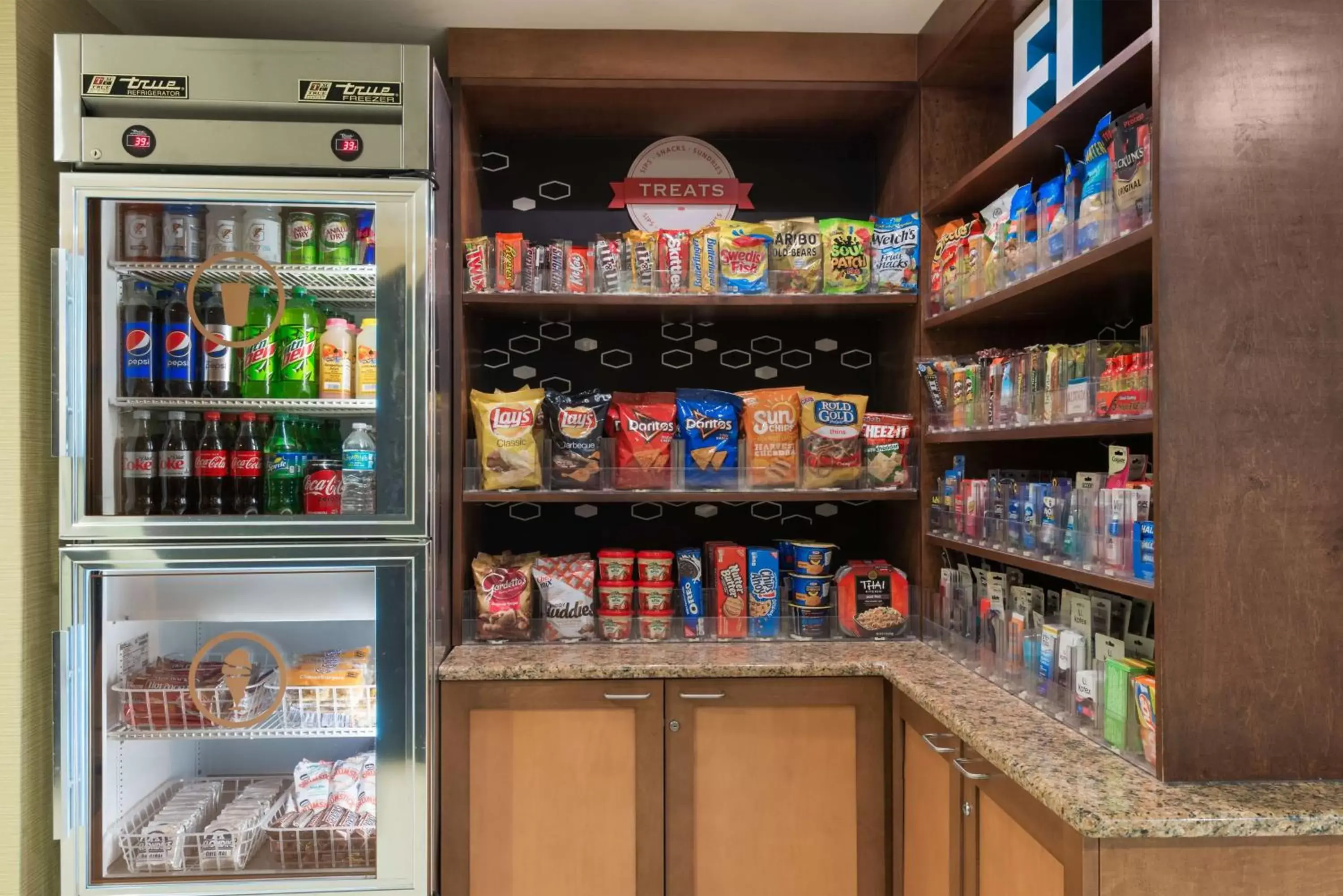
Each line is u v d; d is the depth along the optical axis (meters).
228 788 2.29
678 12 2.22
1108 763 1.48
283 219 2.07
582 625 2.35
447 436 2.22
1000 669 1.96
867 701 2.15
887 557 2.67
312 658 2.15
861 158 2.74
